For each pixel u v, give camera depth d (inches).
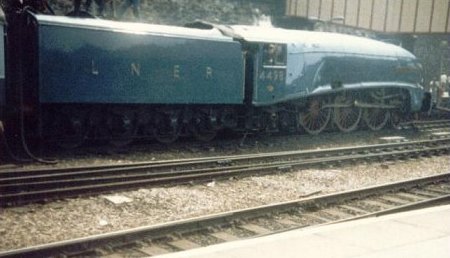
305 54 575.5
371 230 200.2
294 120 597.9
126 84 448.5
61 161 400.2
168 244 220.2
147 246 216.4
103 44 431.5
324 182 362.3
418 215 224.4
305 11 877.8
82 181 315.6
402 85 698.2
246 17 802.8
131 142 513.7
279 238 185.6
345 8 944.9
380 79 666.8
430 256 172.6
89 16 456.1
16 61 410.0
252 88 539.2
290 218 270.1
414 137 655.8
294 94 569.0
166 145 497.0
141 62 456.4
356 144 573.6
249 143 537.3
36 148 445.7
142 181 318.7
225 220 250.1
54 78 406.9
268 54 541.6
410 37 1059.9
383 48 687.1
